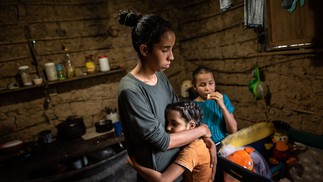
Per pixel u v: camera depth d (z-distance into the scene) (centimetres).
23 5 242
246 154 142
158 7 311
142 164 107
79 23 272
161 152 104
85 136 249
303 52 182
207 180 115
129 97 96
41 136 240
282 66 206
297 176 161
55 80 247
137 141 105
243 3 224
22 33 244
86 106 283
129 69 307
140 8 301
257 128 166
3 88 233
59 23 262
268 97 227
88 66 267
